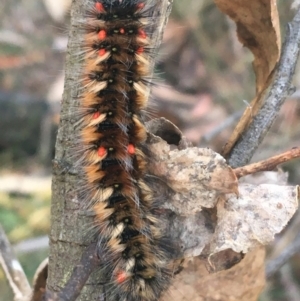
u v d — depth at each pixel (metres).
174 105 0.38
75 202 0.14
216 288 0.16
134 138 0.15
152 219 0.15
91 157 0.14
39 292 0.16
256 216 0.14
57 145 0.14
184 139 0.15
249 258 0.16
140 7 0.15
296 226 0.29
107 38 0.14
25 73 0.42
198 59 0.41
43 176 0.39
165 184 0.15
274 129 0.34
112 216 0.15
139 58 0.15
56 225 0.14
